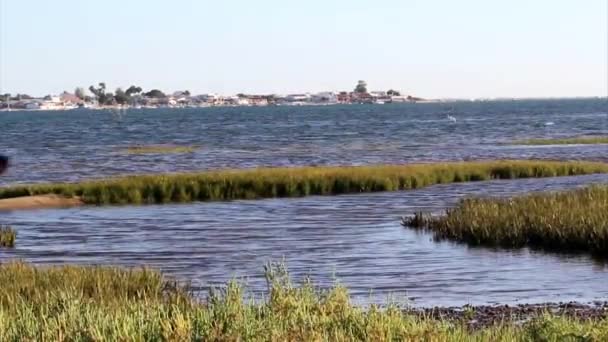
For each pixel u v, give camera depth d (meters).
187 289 32.84
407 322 19.45
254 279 39.25
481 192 80.12
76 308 20.75
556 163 99.69
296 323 18.56
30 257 48.50
